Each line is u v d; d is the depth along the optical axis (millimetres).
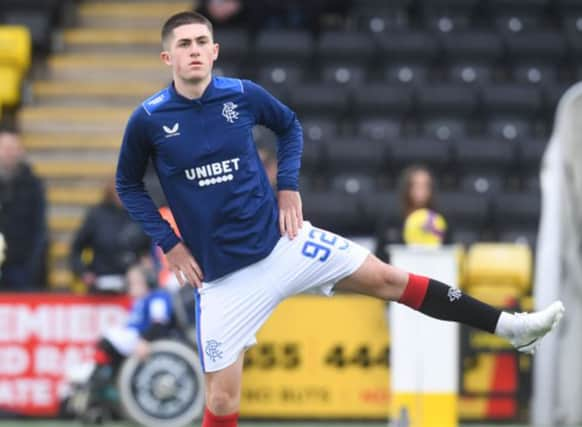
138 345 26797
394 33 43406
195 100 16875
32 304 28812
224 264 17062
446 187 39188
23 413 28812
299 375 28297
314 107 40875
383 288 17219
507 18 44969
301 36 43312
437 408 24203
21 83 42062
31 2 43719
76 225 38656
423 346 24203
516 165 39281
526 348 17234
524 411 28344
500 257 29031
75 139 40938
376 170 39000
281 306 28297
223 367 17203
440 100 41094
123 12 45094
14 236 30859
